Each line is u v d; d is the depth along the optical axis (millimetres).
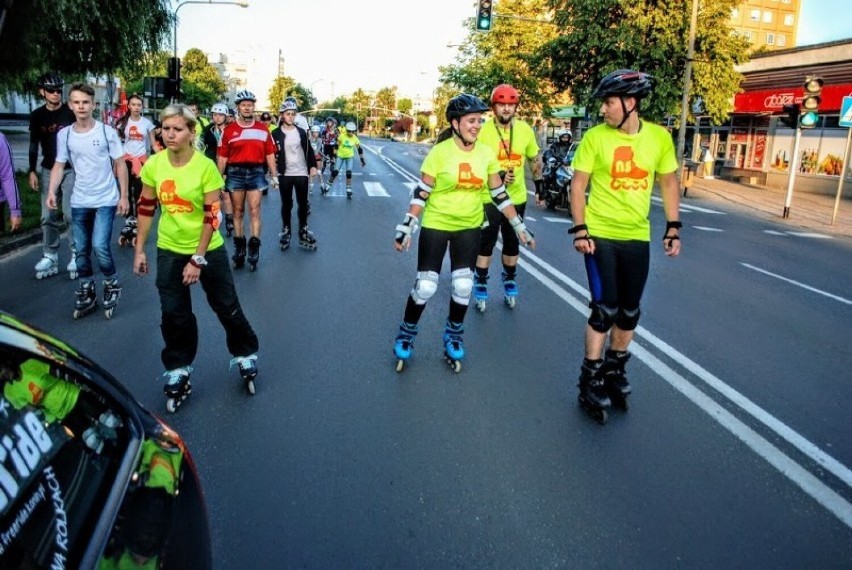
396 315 6855
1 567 1251
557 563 3029
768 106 28688
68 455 1603
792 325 7246
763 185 29469
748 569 3039
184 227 4434
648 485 3725
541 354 5840
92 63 16031
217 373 5176
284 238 10250
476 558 3045
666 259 11172
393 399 4773
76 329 6125
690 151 35875
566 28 26750
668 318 7277
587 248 4430
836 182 25609
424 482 3672
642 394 5047
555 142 18062
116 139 6539
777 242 14164
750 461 4043
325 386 4961
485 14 23031
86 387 1820
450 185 5094
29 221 10984
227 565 2932
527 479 3742
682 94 25469
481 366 5500
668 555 3115
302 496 3496
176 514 1840
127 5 14711
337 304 7203
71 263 7965
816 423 4629
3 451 1383
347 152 17547
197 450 3947
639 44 24844
